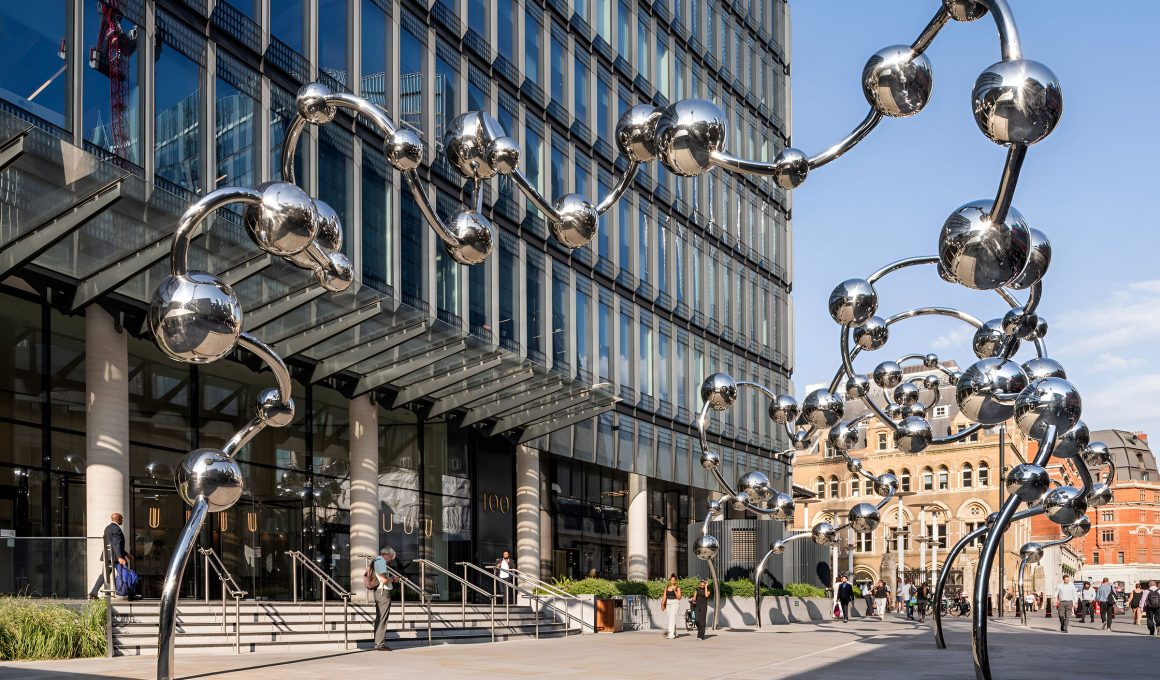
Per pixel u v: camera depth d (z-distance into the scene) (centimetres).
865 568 9919
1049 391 1011
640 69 3891
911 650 2219
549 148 3247
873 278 1302
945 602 6544
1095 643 2691
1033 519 11012
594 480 3856
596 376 3466
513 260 3009
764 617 3562
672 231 4097
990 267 615
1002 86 550
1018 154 573
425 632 2195
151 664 1473
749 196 4888
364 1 2442
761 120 5028
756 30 5028
